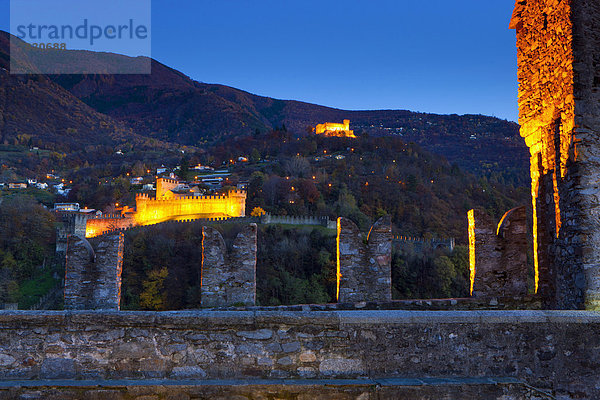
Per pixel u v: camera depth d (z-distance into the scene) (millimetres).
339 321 6492
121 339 6281
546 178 9531
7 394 5828
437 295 73312
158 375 6238
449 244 100062
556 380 6742
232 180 189125
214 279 9086
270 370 6352
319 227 101750
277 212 138250
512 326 6777
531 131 10000
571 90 8422
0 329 6148
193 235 89312
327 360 6438
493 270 9945
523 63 10281
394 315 6617
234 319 6387
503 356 6703
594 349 6883
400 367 6523
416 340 6590
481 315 6742
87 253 8891
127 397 5969
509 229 10086
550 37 9180
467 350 6656
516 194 171000
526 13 10125
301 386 6164
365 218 137625
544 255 9703
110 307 8805
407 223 140625
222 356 6340
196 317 6352
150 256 83812
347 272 9305
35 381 5988
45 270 91688
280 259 83500
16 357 6133
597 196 8250
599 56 8469
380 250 9461
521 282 9977
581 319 6891
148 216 129750
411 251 86062
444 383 6348
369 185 164875
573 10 8508
